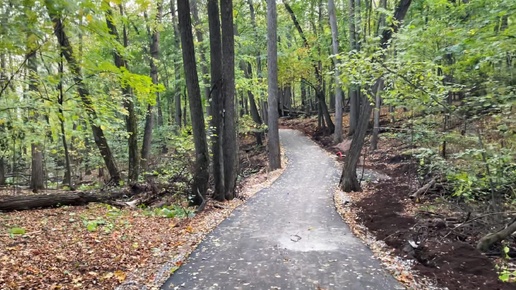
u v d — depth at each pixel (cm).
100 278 529
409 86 688
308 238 745
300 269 573
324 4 2792
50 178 2134
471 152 663
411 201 1017
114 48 605
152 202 1095
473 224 740
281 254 646
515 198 723
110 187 1267
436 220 767
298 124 3638
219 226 845
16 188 1532
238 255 643
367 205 1018
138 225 833
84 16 482
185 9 996
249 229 818
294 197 1181
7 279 492
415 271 553
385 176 1484
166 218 923
